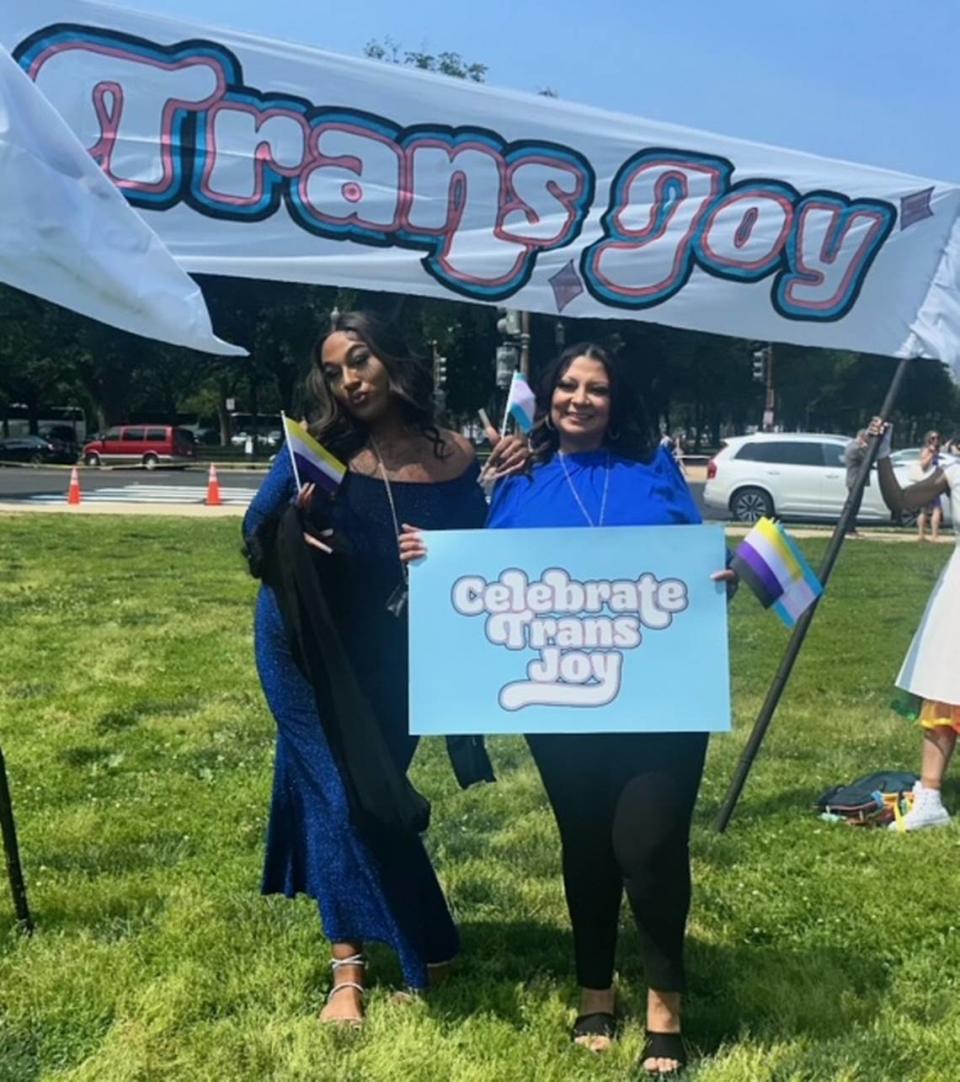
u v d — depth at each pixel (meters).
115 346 44.81
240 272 3.54
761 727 4.29
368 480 2.83
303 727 2.90
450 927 3.08
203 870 3.83
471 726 2.60
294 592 2.66
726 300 4.01
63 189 2.75
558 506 2.75
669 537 2.57
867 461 4.25
